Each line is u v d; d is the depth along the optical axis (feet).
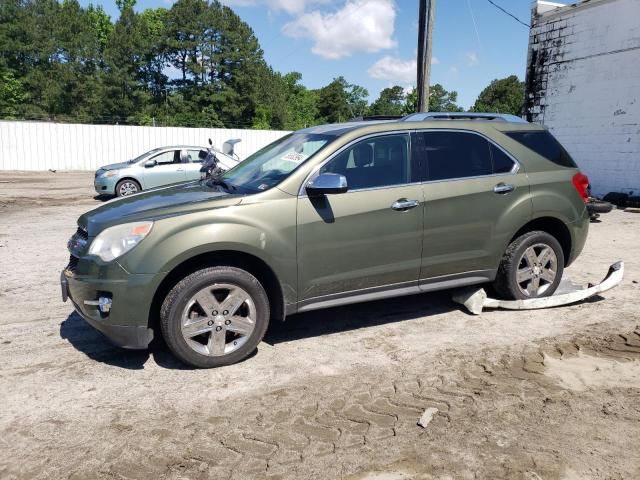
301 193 13.85
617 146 48.52
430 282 15.78
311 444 10.14
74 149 92.53
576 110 52.65
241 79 197.06
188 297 12.74
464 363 13.62
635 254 26.18
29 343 14.94
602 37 49.26
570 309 17.70
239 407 11.49
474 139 16.43
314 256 13.96
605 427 10.68
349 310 17.71
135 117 182.19
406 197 14.92
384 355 14.15
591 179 51.44
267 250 13.32
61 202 47.93
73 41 186.19
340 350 14.49
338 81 313.94
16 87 185.88
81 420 10.97
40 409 11.40
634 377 12.84
